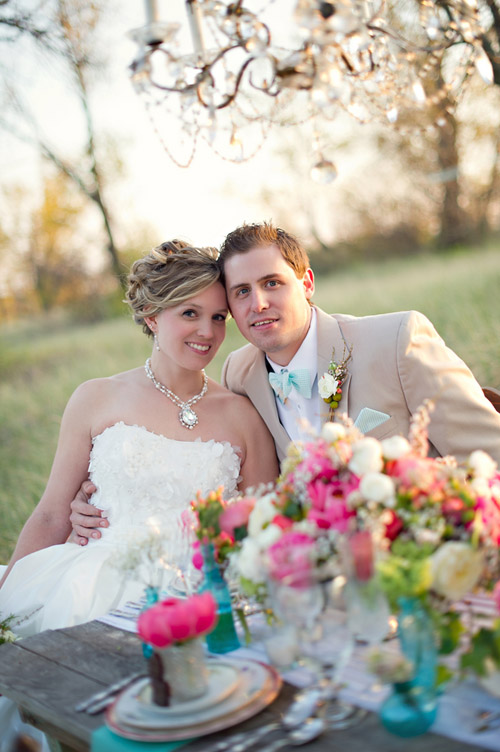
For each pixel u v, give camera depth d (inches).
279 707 57.6
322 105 73.0
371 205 668.1
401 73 88.2
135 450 113.5
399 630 54.9
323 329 115.9
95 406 119.3
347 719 54.7
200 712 56.5
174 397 120.0
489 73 88.3
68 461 118.3
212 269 112.4
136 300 116.6
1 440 316.8
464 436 104.0
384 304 399.2
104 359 463.5
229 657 67.0
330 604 54.2
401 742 51.3
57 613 98.8
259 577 60.9
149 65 76.3
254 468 122.0
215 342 116.3
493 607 65.7
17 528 207.5
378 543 56.6
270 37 77.5
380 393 108.5
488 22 158.4
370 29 82.2
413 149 591.8
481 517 58.6
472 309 305.0
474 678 57.6
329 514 60.2
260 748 52.4
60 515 118.1
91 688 64.6
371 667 52.7
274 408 120.2
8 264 643.5
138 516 111.7
